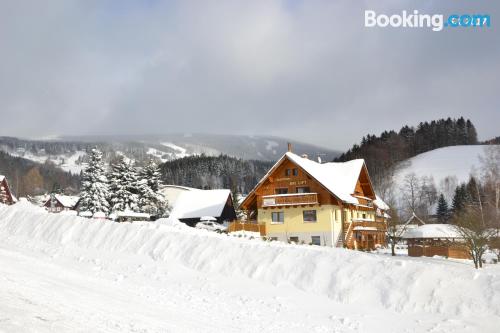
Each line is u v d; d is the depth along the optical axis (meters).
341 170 49.06
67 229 25.39
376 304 15.48
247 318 13.69
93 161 64.12
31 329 7.73
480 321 13.61
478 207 68.94
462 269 15.78
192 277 18.67
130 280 17.94
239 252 19.73
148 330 9.73
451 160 133.00
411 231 44.12
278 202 43.69
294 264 18.19
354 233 45.38
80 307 10.76
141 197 65.00
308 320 14.12
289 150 46.00
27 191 139.25
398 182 124.88
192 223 59.84
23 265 16.86
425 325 13.66
